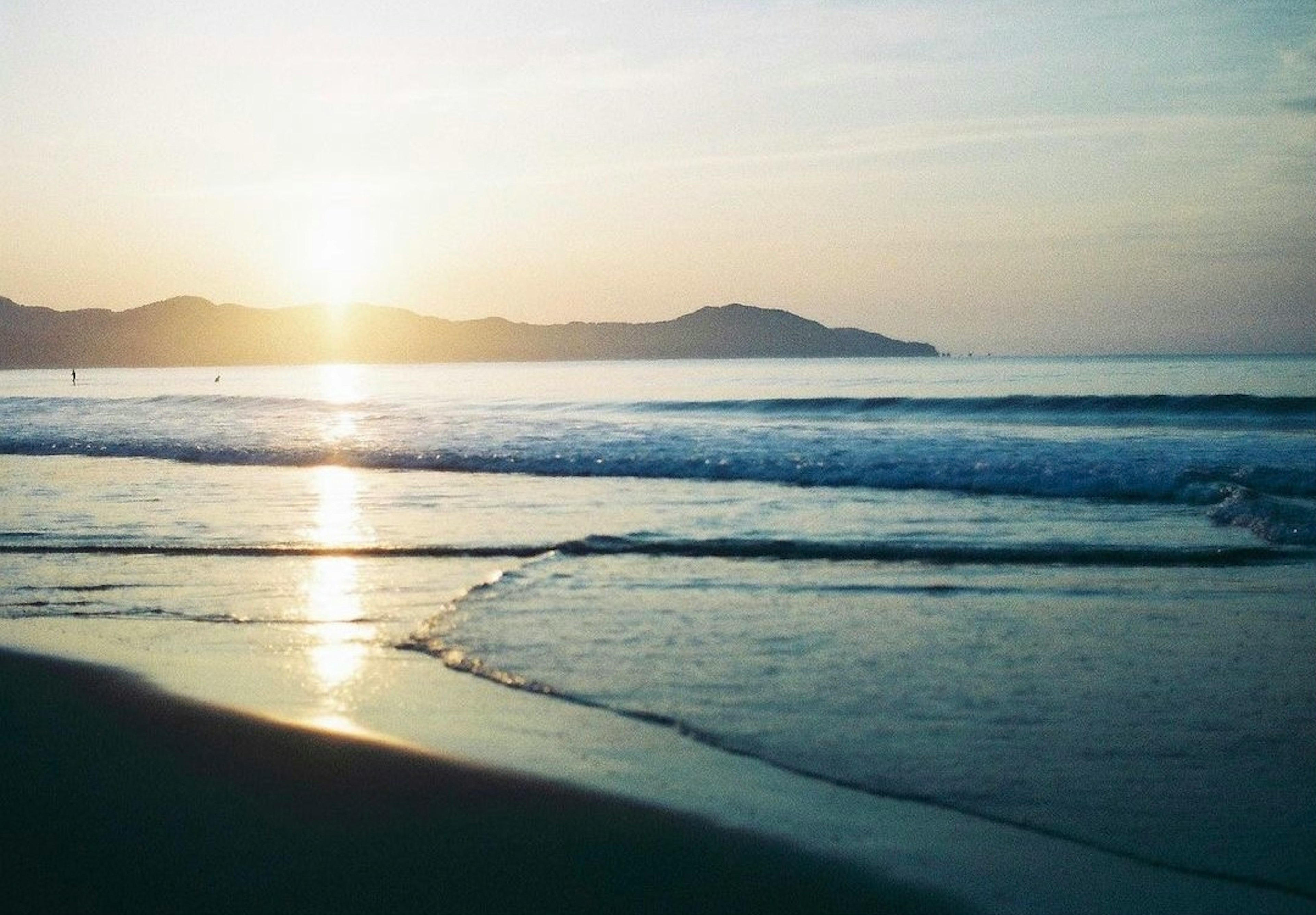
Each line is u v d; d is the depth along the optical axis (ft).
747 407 113.29
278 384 267.59
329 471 62.80
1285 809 15.74
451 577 33.24
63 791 16.44
